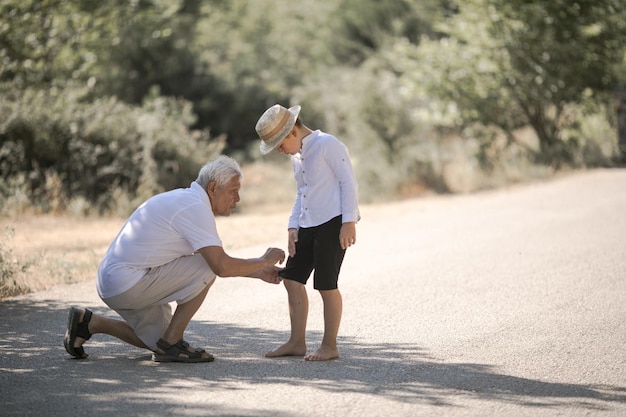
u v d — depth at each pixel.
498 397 5.91
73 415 5.50
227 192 6.96
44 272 11.02
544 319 8.23
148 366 6.79
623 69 26.84
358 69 38.56
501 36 25.48
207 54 38.72
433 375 6.47
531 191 20.14
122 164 20.50
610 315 8.30
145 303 6.84
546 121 26.27
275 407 5.68
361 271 11.05
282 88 38.66
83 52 25.81
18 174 18.97
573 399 5.87
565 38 25.42
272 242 13.99
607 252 11.56
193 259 6.88
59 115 20.31
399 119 24.80
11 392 6.02
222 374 6.53
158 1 28.58
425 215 16.86
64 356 7.13
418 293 9.59
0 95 20.92
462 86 25.61
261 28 46.44
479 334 7.73
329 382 6.30
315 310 8.90
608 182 20.50
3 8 22.66
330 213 6.96
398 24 38.78
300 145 7.03
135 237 6.77
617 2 25.64
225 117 37.25
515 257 11.56
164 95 35.94
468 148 25.67
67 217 17.61
